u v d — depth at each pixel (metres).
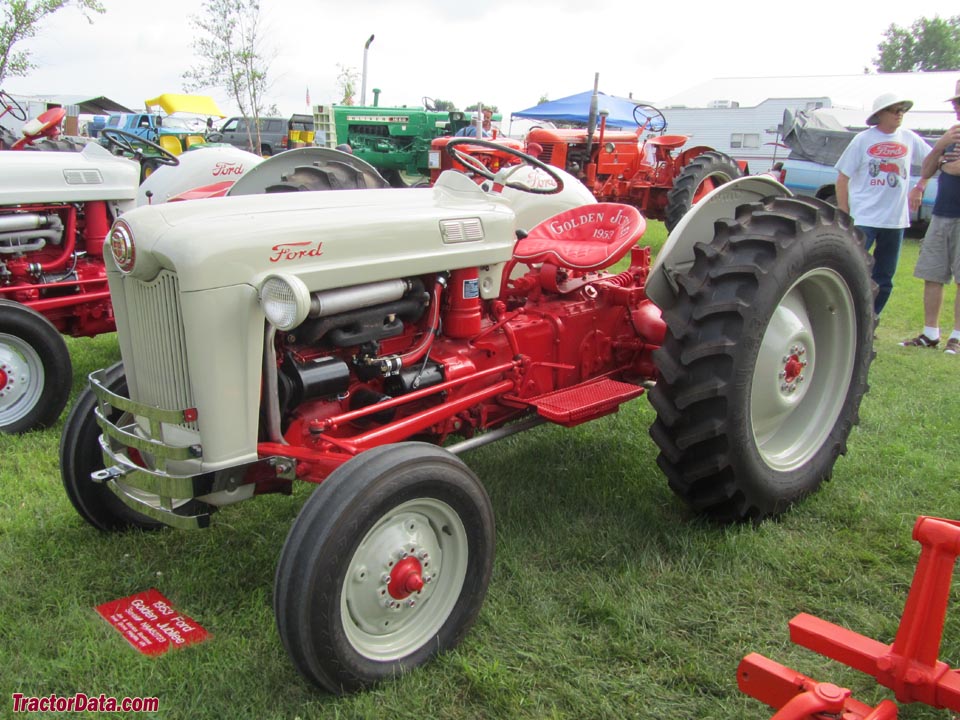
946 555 1.72
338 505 1.97
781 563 2.75
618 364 3.63
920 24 66.81
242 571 2.68
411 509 2.16
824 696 1.54
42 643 2.29
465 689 2.14
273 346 2.30
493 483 3.37
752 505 2.93
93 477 2.43
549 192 3.19
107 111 26.30
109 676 2.15
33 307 4.46
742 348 2.70
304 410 2.51
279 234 2.24
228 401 2.22
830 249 2.95
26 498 3.21
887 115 5.46
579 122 21.27
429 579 2.23
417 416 2.64
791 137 13.99
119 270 2.36
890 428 4.04
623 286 3.59
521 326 3.14
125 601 2.53
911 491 3.33
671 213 9.56
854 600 2.57
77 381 4.86
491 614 2.45
